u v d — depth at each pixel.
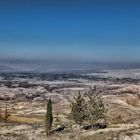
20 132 96.25
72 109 92.62
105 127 99.12
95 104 91.50
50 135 88.19
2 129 104.88
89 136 80.50
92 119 91.44
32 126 112.75
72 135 84.94
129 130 81.56
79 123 92.88
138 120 153.50
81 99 92.69
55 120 138.00
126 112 183.38
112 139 76.38
